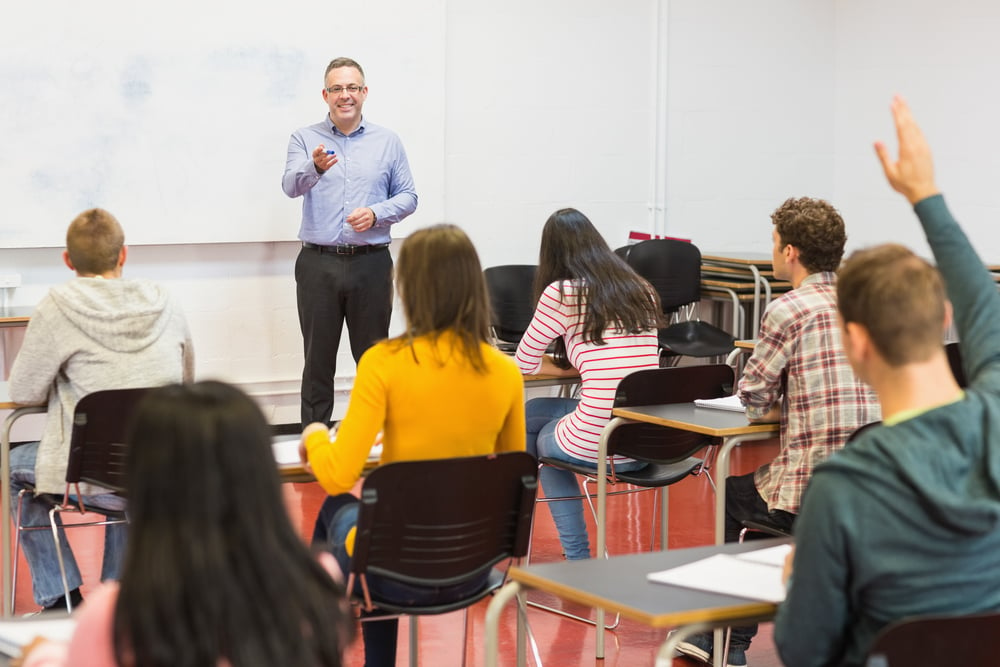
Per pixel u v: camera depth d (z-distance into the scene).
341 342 5.90
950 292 1.85
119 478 3.03
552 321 3.59
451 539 2.47
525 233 6.25
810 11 6.84
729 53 6.66
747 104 6.74
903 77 6.51
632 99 6.43
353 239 5.21
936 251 1.85
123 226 5.25
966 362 1.83
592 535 4.49
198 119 5.34
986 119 6.04
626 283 3.58
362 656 3.22
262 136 5.48
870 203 6.79
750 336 6.46
